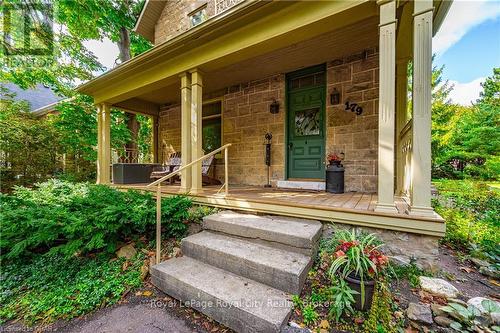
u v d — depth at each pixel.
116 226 2.71
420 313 1.58
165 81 4.13
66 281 2.36
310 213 2.55
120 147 8.09
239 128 5.35
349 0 2.34
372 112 3.75
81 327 1.73
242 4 2.68
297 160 4.62
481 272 2.33
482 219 3.85
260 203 2.90
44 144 7.02
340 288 1.65
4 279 2.43
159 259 2.45
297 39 2.87
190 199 3.37
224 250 2.19
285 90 4.68
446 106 11.06
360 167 3.85
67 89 7.41
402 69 3.50
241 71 4.59
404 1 2.23
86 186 4.64
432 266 2.02
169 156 6.78
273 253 2.12
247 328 1.57
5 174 6.38
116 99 5.16
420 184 2.08
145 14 6.53
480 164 9.37
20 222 2.68
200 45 3.42
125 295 2.11
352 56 3.90
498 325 1.49
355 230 2.33
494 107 9.45
